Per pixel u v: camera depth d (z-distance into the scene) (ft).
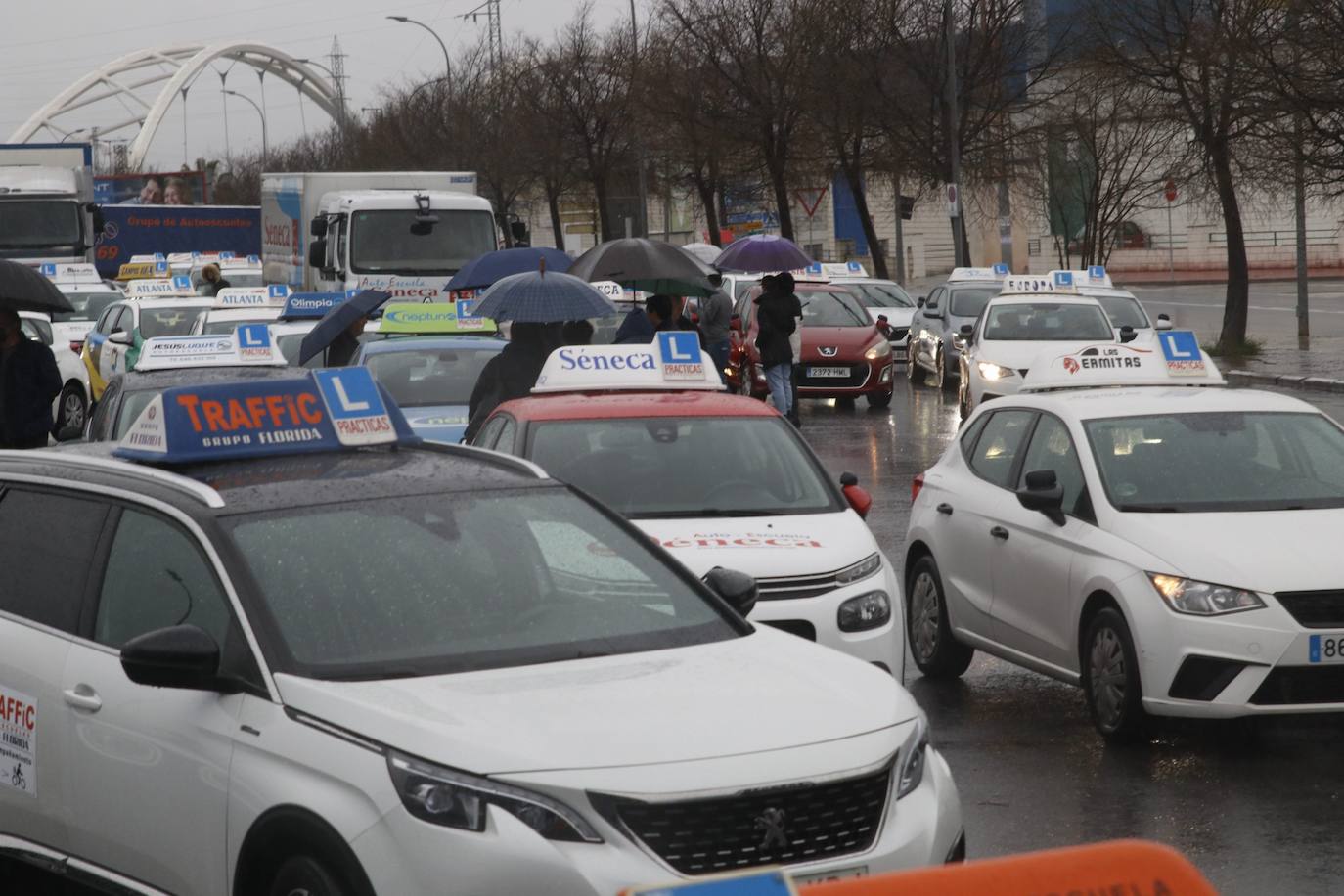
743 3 235.61
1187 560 39.60
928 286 346.95
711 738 22.57
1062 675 43.19
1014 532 45.14
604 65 283.59
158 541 27.22
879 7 222.69
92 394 126.82
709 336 108.68
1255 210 272.10
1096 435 44.68
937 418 126.72
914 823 23.31
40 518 29.86
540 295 62.13
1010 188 235.40
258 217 285.23
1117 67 161.89
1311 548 39.68
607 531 28.68
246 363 66.08
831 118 226.38
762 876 12.35
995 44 219.20
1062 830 34.50
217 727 24.44
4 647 28.76
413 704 23.18
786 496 44.52
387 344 74.84
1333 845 33.09
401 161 339.36
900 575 64.54
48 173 171.42
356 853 21.99
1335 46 117.39
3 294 61.57
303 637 24.94
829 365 132.57
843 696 24.36
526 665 24.94
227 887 24.00
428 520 27.48
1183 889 13.00
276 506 27.02
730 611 27.63
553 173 292.20
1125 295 143.02
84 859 27.04
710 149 237.45
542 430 46.29
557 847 21.29
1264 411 45.75
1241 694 38.27
